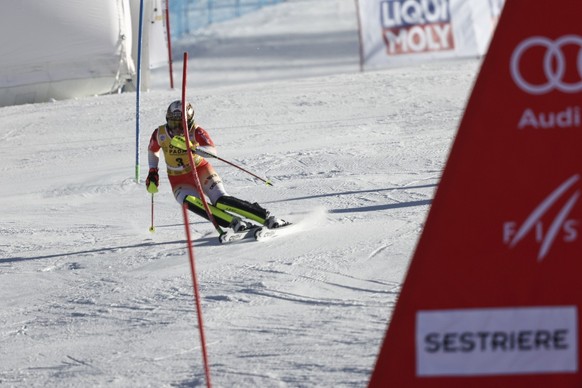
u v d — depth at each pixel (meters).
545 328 7.97
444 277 7.88
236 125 62.53
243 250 28.05
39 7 88.31
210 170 30.34
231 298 22.58
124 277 26.44
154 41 79.75
